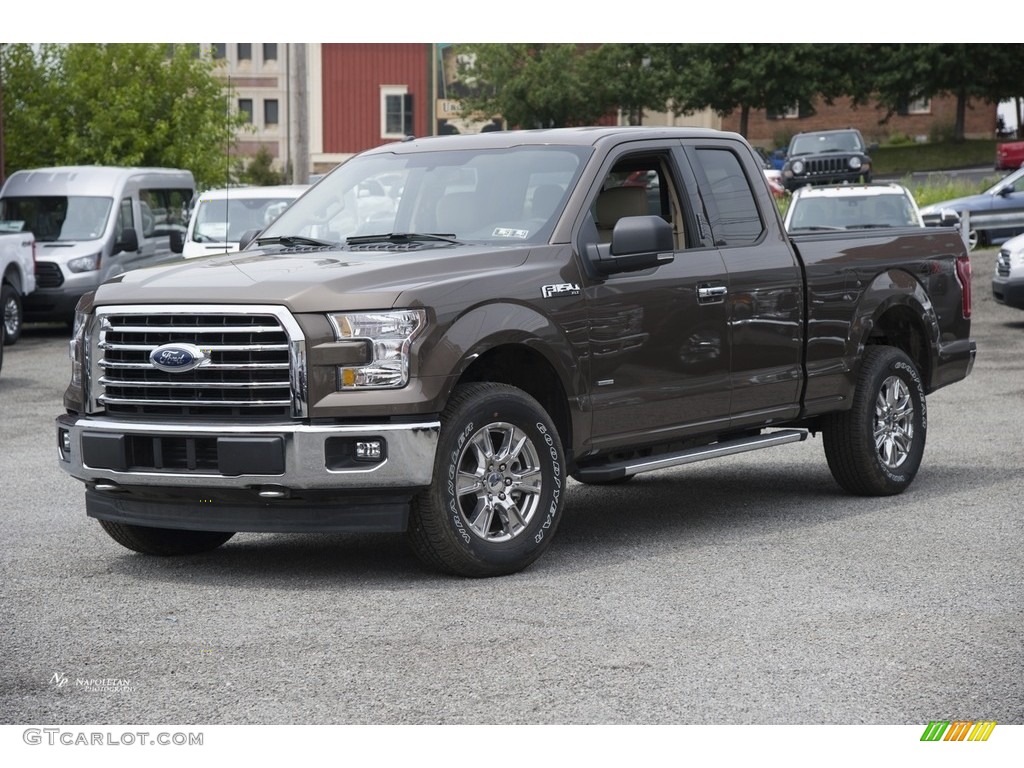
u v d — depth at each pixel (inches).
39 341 870.4
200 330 270.1
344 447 265.0
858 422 367.6
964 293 405.4
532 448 286.4
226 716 200.2
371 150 347.3
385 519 270.1
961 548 307.7
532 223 303.6
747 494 386.9
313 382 264.7
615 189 323.6
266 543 327.9
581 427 298.4
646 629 242.8
